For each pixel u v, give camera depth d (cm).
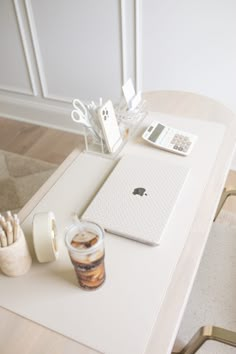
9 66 259
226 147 125
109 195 106
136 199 104
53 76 251
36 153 251
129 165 117
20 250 85
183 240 95
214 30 187
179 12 189
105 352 74
